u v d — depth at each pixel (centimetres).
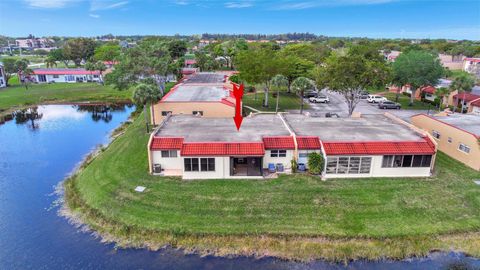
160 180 2838
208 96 4853
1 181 3138
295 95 6812
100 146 4103
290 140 2988
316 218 2320
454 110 5331
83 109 6450
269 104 5944
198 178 2856
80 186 2938
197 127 3403
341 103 6147
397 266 1958
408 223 2277
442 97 5781
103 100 7112
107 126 5122
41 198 2803
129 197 2595
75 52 12825
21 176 3253
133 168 3089
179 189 2681
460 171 3031
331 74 4506
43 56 16825
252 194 2602
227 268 1934
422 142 2889
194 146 2814
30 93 7600
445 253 2048
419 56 5716
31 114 6006
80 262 2003
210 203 2489
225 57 12319
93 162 3425
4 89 8088
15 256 2062
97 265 1975
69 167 3491
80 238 2222
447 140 3466
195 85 5922
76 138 4494
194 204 2480
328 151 2817
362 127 3434
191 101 4388
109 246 2134
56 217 2492
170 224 2273
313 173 2911
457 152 3306
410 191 2652
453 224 2270
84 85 8781
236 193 2616
